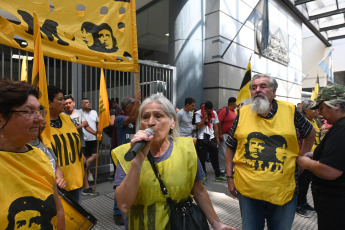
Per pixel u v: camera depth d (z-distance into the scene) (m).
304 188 3.47
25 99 0.98
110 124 3.77
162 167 1.27
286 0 10.38
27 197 0.98
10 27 1.93
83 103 4.65
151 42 9.29
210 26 7.32
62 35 2.25
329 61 12.30
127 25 2.71
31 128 1.01
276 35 10.19
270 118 1.97
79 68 4.93
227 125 5.18
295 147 1.90
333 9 11.81
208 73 7.35
